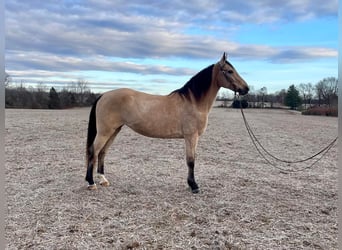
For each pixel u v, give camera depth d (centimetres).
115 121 488
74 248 315
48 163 709
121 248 318
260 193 505
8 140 1067
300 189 532
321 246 328
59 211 408
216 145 1072
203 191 511
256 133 1502
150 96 495
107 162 734
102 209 419
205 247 322
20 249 310
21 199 452
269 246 326
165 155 848
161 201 456
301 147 1054
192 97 486
